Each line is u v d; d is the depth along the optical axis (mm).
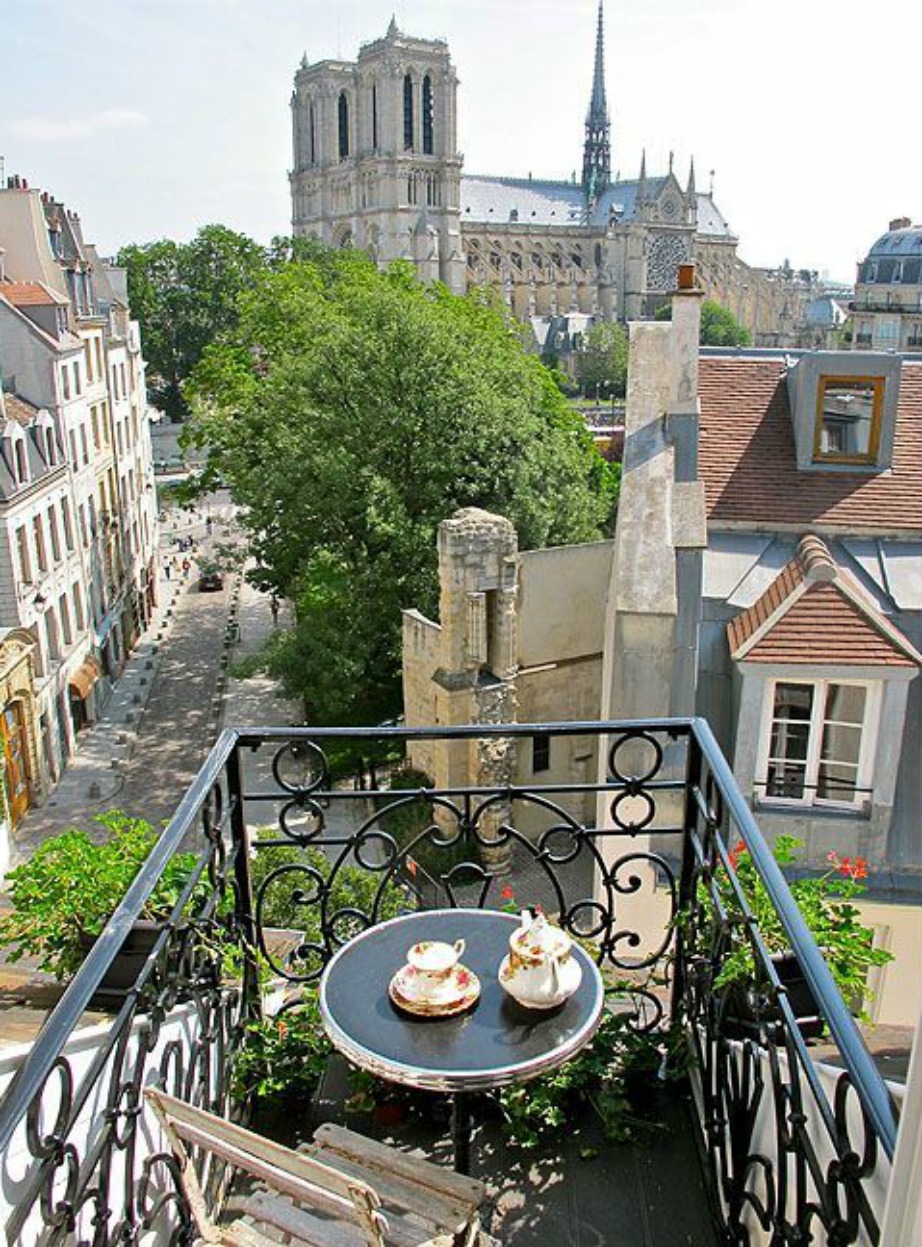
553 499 31469
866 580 12195
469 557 22500
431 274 138000
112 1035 3277
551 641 24469
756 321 167625
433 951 4406
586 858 23609
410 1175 4258
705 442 13797
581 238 155375
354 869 15312
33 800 30516
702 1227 4566
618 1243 4500
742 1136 4004
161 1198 3941
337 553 29969
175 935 4242
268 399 32344
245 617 51531
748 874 5754
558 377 45094
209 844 4621
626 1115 5070
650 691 11219
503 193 156000
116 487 44781
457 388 30203
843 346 95938
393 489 28828
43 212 41438
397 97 136625
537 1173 4824
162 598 55844
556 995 4301
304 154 153125
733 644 11336
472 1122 5070
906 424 13938
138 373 52969
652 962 5520
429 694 24422
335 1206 3242
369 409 29672
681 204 156500
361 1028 4215
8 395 33906
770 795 11250
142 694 40375
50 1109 3551
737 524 13023
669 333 13477
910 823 11062
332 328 30641
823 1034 5105
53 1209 2912
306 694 29938
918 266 89562
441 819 23891
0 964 8320
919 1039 2184
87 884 7133
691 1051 5117
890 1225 2291
